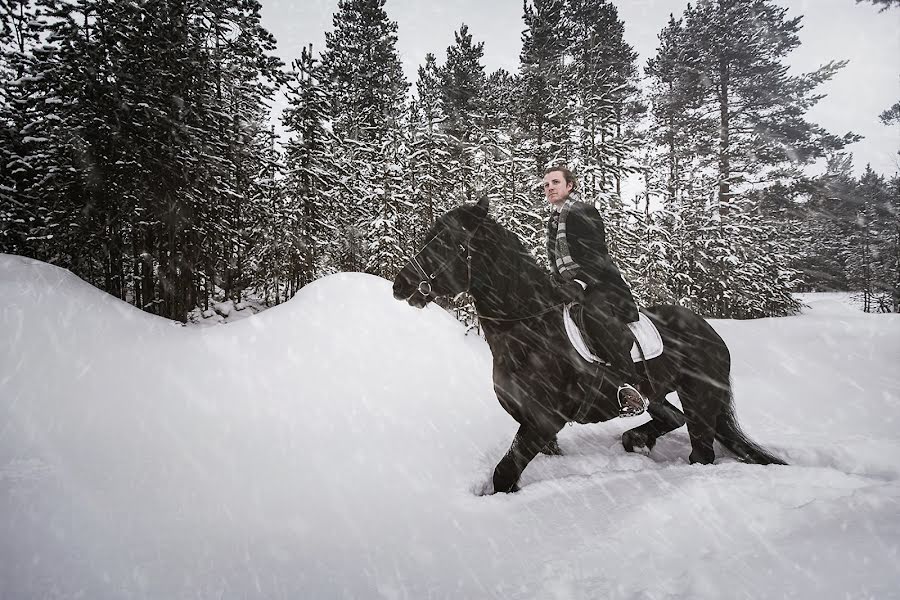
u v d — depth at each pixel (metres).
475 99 21.28
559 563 2.19
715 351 3.64
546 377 3.07
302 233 12.54
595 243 3.16
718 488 2.70
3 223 9.68
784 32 20.75
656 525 2.38
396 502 3.08
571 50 19.19
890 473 3.60
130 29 9.56
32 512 2.67
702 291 16.80
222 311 11.67
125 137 9.42
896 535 1.82
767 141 20.31
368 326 7.00
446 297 3.10
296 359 5.93
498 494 3.04
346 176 13.87
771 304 19.22
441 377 6.12
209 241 11.71
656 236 14.55
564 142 12.34
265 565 2.36
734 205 18.03
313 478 3.44
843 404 5.96
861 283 27.52
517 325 3.09
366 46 21.94
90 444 3.65
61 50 9.07
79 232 9.78
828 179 21.52
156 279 11.48
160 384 4.98
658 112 22.56
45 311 5.89
